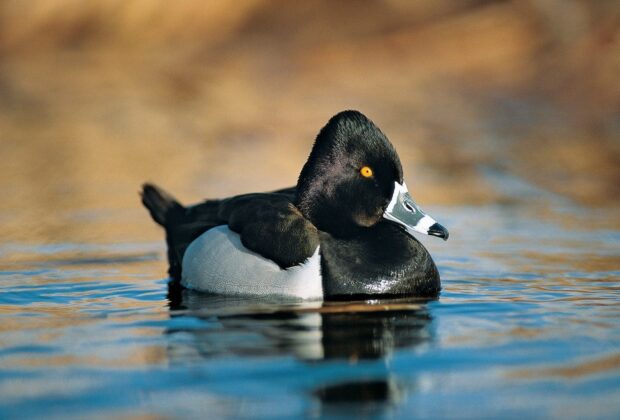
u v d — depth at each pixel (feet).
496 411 19.88
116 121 70.38
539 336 25.32
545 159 58.85
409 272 31.27
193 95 77.20
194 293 32.12
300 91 77.00
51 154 62.13
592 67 74.54
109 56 90.12
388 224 32.71
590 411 19.80
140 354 23.76
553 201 49.67
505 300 30.09
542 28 79.71
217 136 65.87
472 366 22.70
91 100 76.28
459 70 78.69
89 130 68.08
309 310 28.94
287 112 71.61
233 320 27.50
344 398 20.54
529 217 46.01
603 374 22.02
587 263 36.14
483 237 41.73
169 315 28.27
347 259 31.27
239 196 34.22
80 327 26.73
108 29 91.86
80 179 55.83
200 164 58.54
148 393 20.86
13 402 20.39
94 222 45.68
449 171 56.34
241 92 77.56
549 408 19.99
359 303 30.04
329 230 32.19
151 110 73.10
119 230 43.91
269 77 81.20
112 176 56.34
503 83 75.61
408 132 65.67
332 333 25.80
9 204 49.90
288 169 56.80
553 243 40.19
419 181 53.98
